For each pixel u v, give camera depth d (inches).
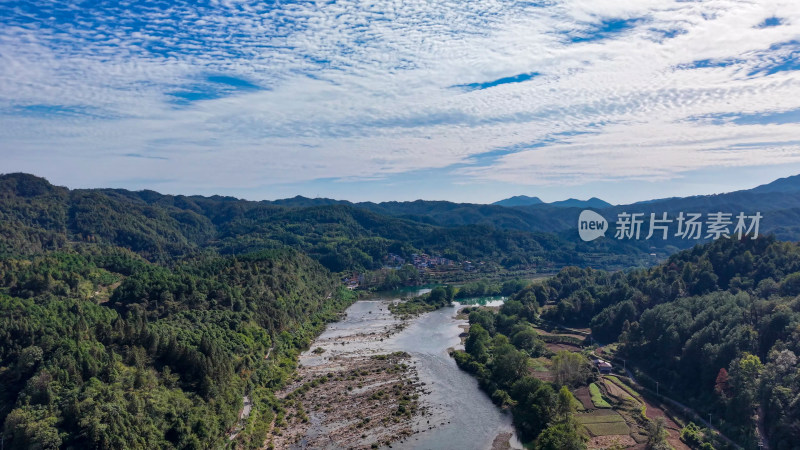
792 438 4227.4
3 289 6402.6
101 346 4899.1
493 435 5147.6
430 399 6082.7
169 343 5246.1
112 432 3878.0
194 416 4557.1
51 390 4121.6
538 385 5472.4
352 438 5078.7
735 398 4867.1
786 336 5295.3
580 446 4274.1
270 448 4849.9
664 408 5546.3
